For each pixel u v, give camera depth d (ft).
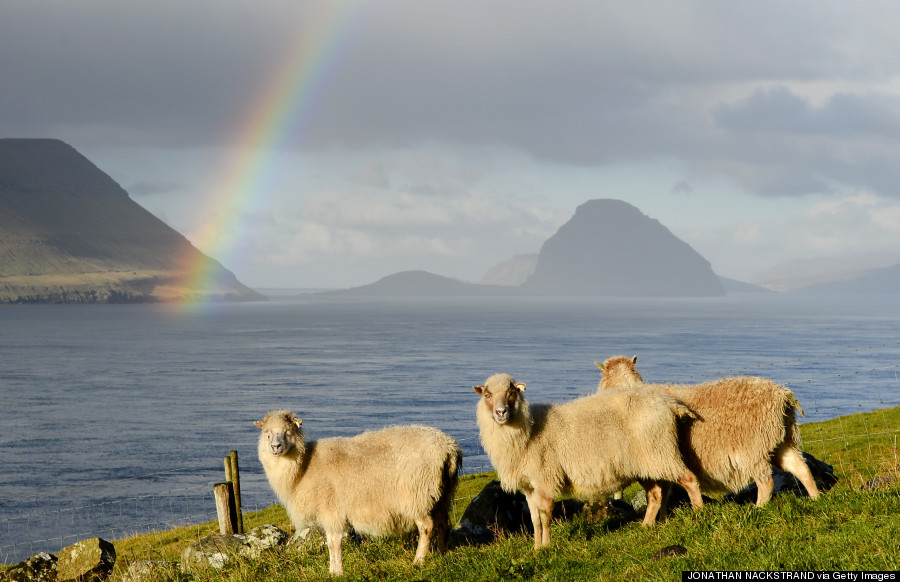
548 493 39.09
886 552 25.31
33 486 236.02
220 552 42.29
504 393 38.65
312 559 40.37
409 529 38.86
